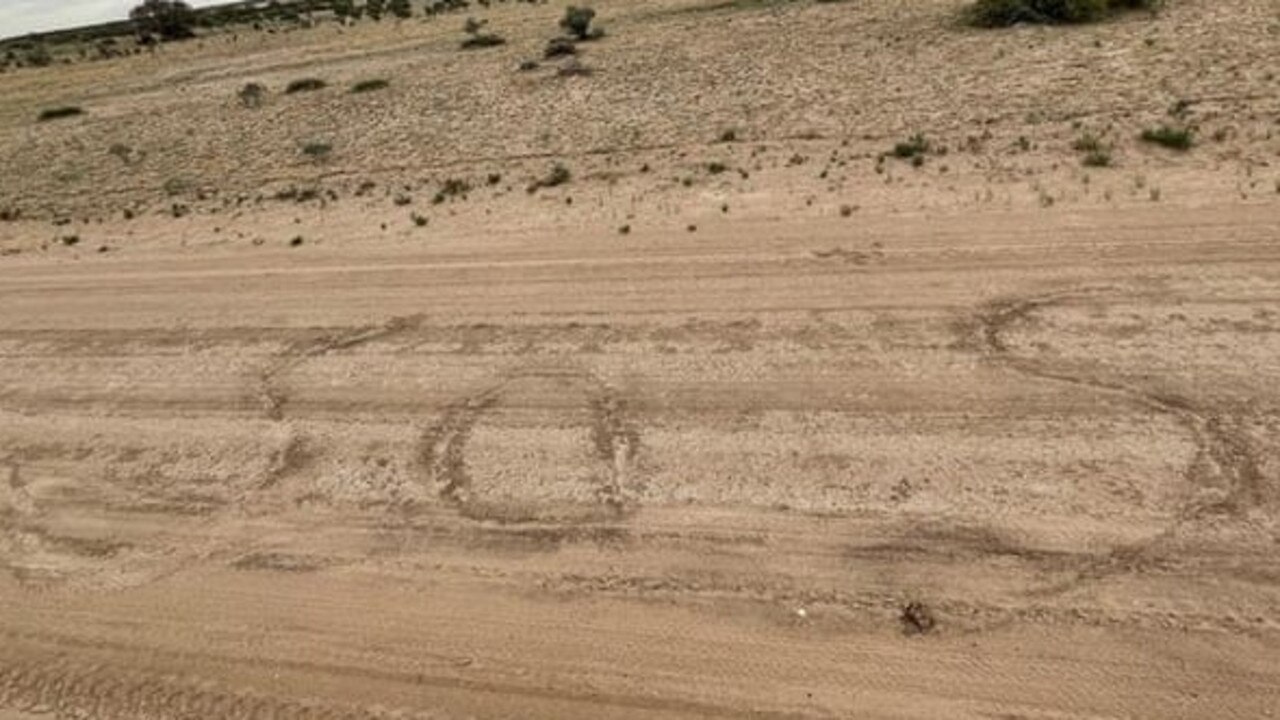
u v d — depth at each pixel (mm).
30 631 6973
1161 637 5660
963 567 6336
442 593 6766
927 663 5711
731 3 36938
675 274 10938
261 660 6414
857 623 6043
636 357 9297
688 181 14250
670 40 30016
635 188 14375
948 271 10023
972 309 9211
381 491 7941
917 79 19234
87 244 15914
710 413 8258
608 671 5957
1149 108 14594
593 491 7547
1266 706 5199
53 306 13047
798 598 6289
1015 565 6289
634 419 8352
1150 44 18766
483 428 8547
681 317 9914
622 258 11625
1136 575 6090
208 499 8211
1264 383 7574
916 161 13617
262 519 7840
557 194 14664
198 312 11953
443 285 11609
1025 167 12742
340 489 8055
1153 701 5301
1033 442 7312
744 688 5715
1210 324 8406
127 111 32594
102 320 12234
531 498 7574
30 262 15297
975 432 7516
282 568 7242
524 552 7031
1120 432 7285
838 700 5559
